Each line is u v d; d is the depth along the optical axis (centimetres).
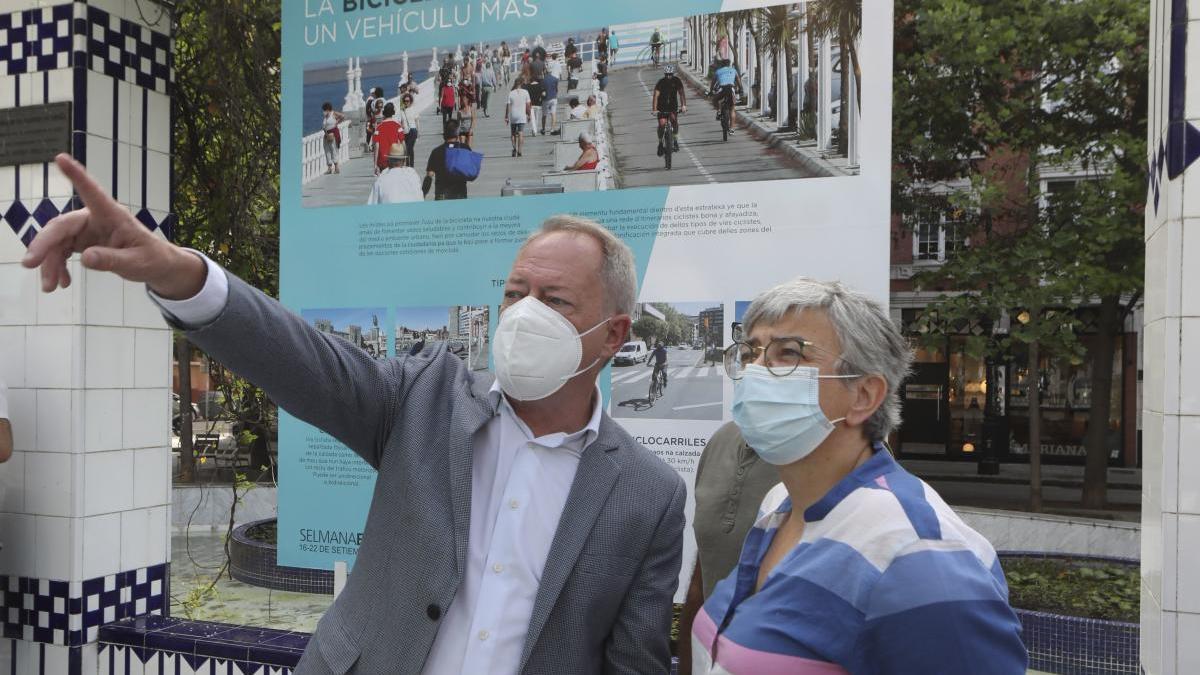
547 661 152
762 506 158
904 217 1062
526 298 163
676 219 270
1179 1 184
